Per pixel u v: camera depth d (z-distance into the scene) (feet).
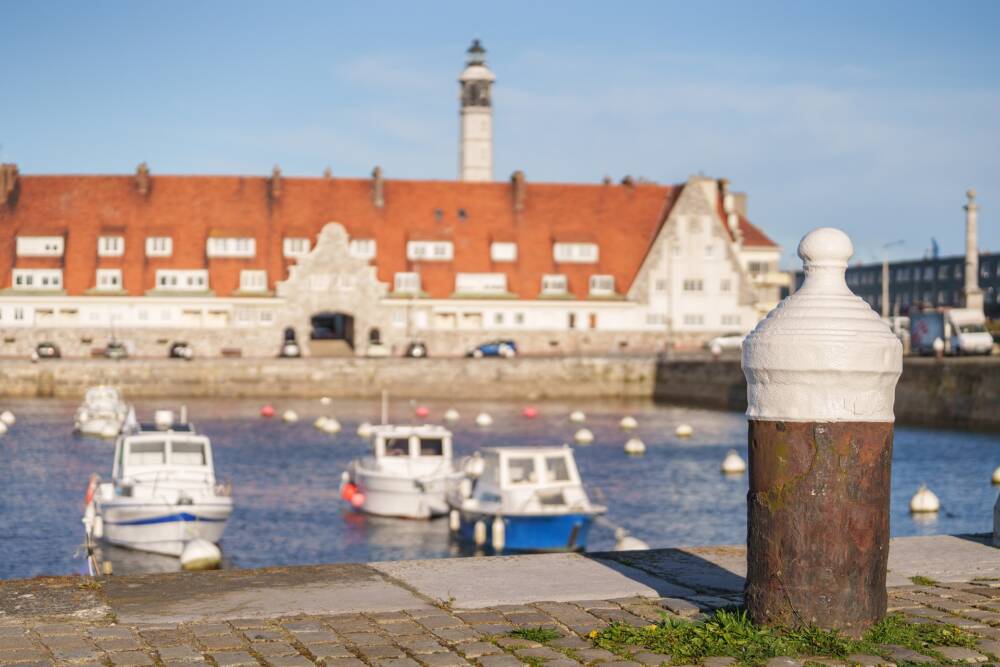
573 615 31.32
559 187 385.91
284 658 27.55
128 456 118.42
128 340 343.87
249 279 351.25
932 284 541.34
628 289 370.32
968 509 134.00
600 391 330.95
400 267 359.66
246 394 315.37
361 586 34.47
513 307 360.28
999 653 27.89
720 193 403.54
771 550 29.35
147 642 28.76
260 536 122.11
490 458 121.39
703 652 27.76
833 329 28.66
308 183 372.38
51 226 353.31
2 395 304.71
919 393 233.96
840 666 26.96
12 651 27.94
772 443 29.30
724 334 372.99
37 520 127.54
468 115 470.80
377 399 316.81
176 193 365.40
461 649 28.22
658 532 124.16
